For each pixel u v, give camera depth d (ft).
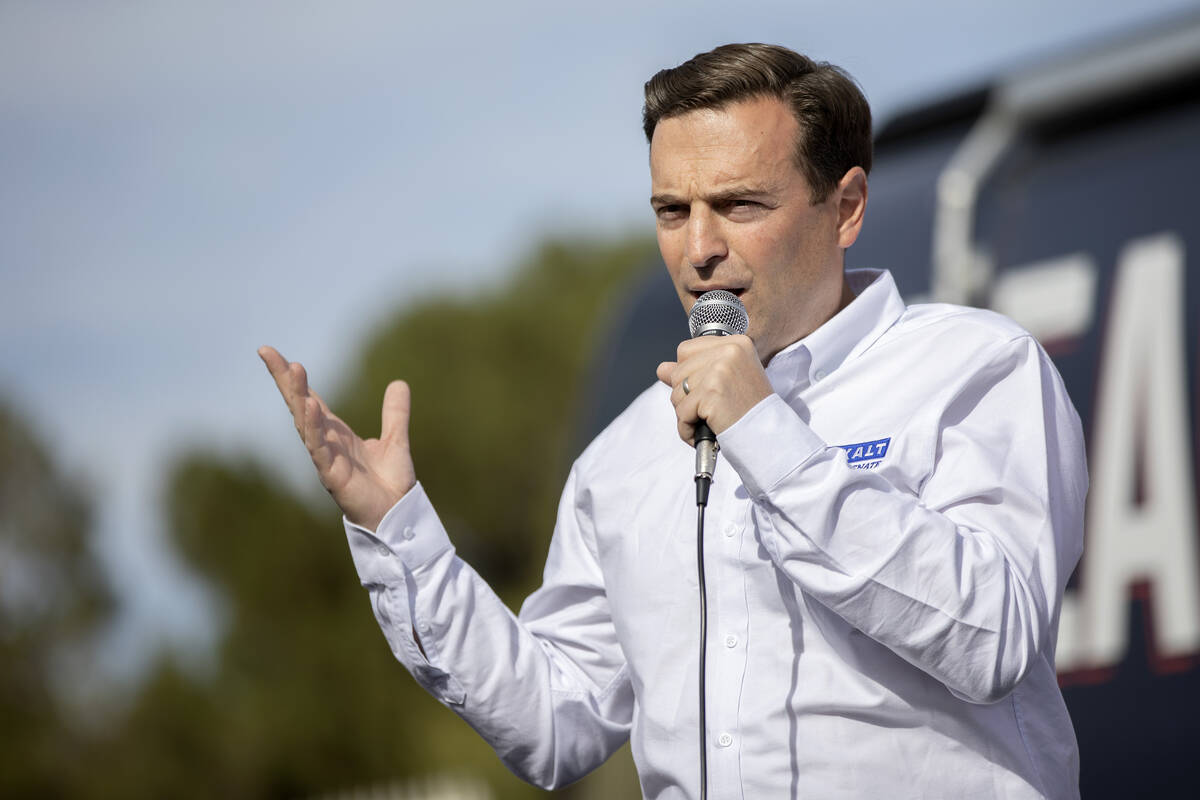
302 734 160.76
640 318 36.04
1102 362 25.17
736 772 14.97
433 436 190.08
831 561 13.82
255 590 176.24
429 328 197.67
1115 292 25.44
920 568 13.57
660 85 16.08
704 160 15.40
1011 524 14.49
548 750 17.63
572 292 197.77
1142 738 22.79
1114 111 27.20
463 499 189.37
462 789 106.32
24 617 197.77
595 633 18.28
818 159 15.72
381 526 17.28
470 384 191.83
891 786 14.47
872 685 14.61
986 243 27.81
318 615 175.83
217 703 170.71
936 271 28.19
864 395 15.76
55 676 195.93
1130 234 25.64
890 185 30.94
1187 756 22.21
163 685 170.09
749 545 15.44
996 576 13.71
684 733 15.64
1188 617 22.74
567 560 18.48
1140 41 27.09
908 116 31.96
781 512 13.98
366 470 17.49
